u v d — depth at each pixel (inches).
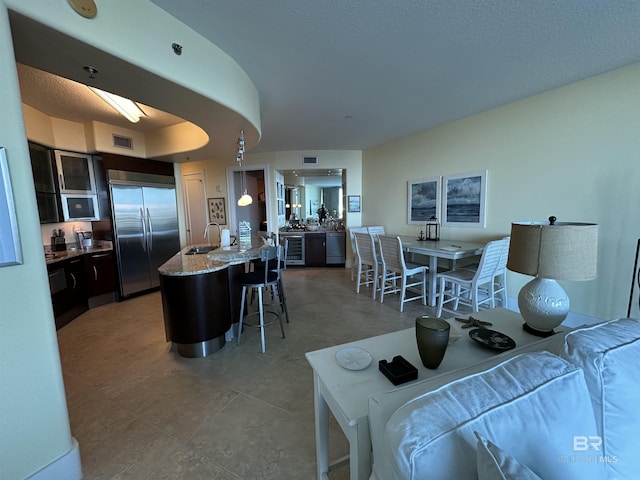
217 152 157.3
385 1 64.2
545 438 26.8
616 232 101.0
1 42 43.4
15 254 45.3
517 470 20.4
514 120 127.0
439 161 163.6
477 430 24.7
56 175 142.2
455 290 149.6
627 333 38.8
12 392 45.9
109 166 153.7
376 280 162.1
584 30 75.5
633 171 96.2
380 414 30.0
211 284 100.0
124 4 59.4
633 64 93.8
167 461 58.6
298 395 79.2
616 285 102.0
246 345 108.5
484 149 139.9
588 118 105.0
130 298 167.2
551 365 32.1
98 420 70.2
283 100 121.6
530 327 54.3
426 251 134.0
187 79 73.2
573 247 47.4
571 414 29.1
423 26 73.4
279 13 67.9
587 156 106.1
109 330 123.7
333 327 123.3
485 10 67.4
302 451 60.8
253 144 142.8
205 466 57.4
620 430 33.1
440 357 42.0
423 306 148.8
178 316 96.7
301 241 246.8
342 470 56.4
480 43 81.4
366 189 226.8
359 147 219.6
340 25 72.6
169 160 179.5
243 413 72.3
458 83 107.7
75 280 138.9
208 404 75.8
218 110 90.4
